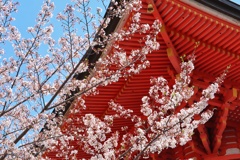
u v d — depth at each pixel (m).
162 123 5.82
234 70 8.59
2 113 6.71
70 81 7.43
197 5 7.02
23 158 6.69
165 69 8.48
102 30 7.41
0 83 7.61
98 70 7.60
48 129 7.66
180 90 6.07
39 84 7.44
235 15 7.40
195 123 6.08
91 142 7.08
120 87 9.33
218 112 9.11
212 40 7.84
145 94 9.41
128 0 7.05
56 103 7.49
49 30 7.76
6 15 7.58
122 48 7.83
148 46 7.07
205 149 9.38
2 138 6.81
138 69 7.54
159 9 7.10
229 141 9.83
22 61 7.77
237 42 7.93
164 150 10.62
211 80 8.58
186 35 7.68
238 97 8.76
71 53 7.45
